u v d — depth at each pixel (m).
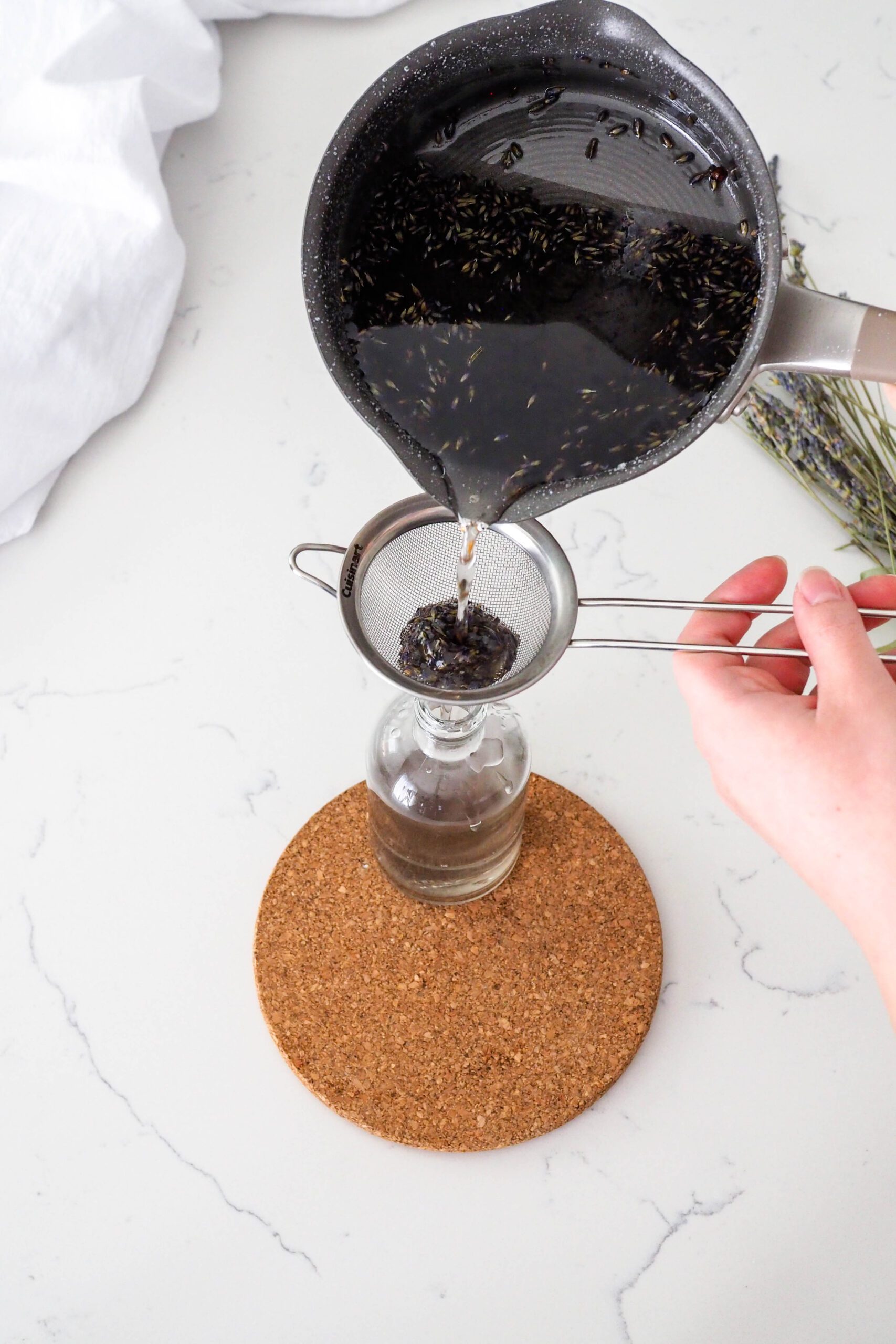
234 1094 0.82
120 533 0.96
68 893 0.87
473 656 0.75
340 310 0.70
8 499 0.95
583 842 0.87
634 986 0.84
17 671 0.92
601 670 0.92
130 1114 0.81
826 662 0.68
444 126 0.71
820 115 1.08
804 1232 0.79
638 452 0.69
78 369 0.95
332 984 0.84
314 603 0.94
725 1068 0.83
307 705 0.92
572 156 0.71
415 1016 0.83
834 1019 0.84
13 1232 0.79
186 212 1.05
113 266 0.95
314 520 0.97
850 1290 0.78
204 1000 0.84
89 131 0.96
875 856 0.67
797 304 0.69
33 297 0.93
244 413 1.00
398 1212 0.80
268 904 0.86
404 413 0.70
